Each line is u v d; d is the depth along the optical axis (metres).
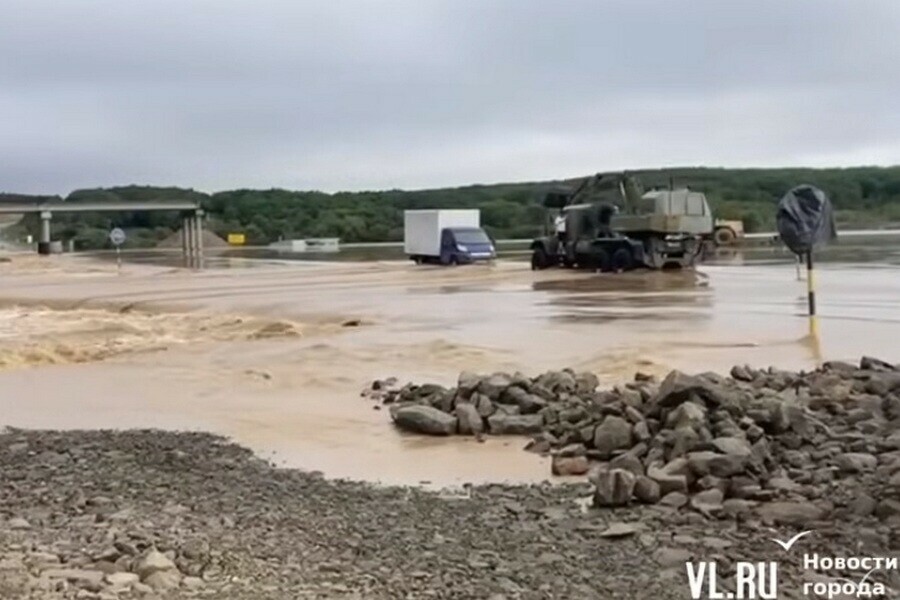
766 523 7.62
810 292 19.77
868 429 10.25
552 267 45.47
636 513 8.17
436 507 8.66
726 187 84.69
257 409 14.34
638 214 41.44
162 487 9.58
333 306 30.20
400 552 7.05
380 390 15.44
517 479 9.94
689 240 41.31
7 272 59.84
